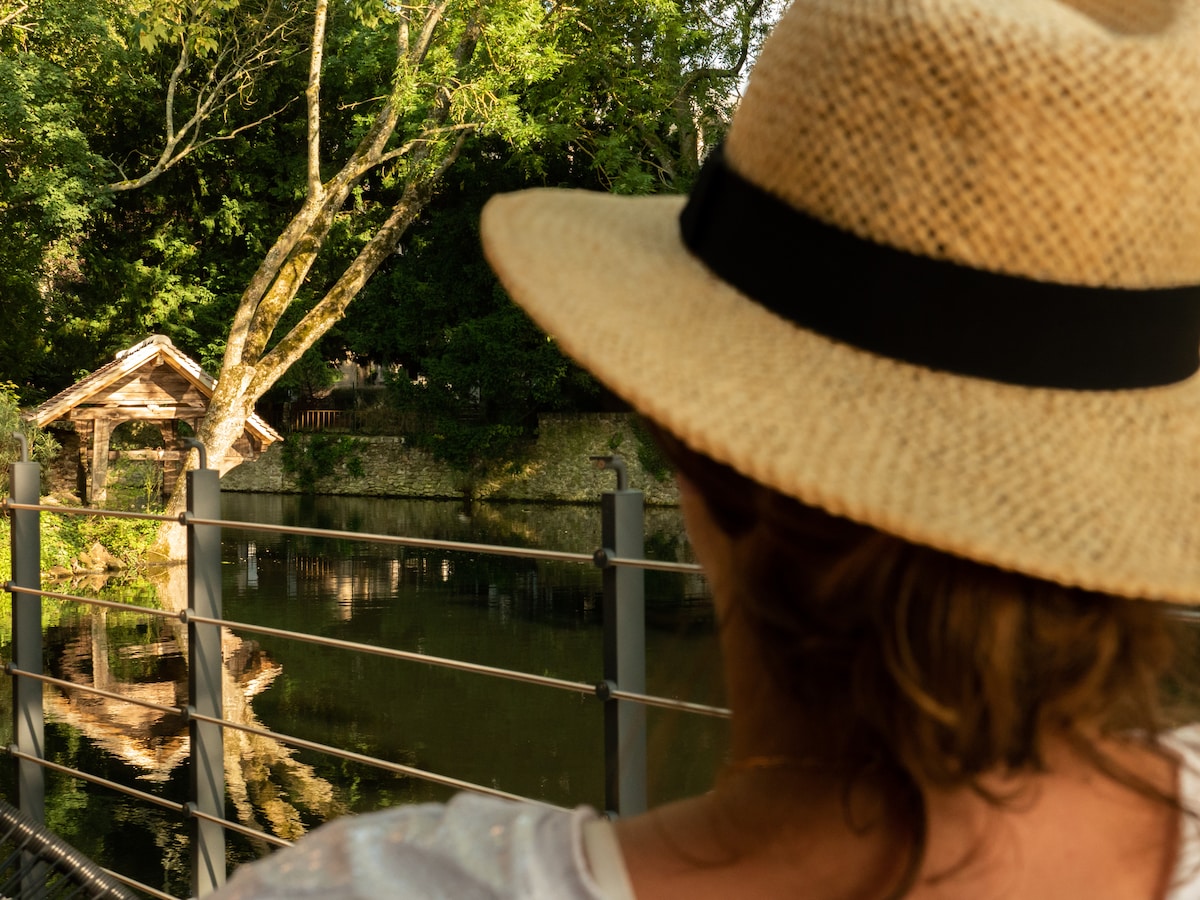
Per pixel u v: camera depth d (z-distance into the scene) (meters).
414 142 19.95
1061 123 0.42
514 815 0.42
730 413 0.43
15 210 23.52
